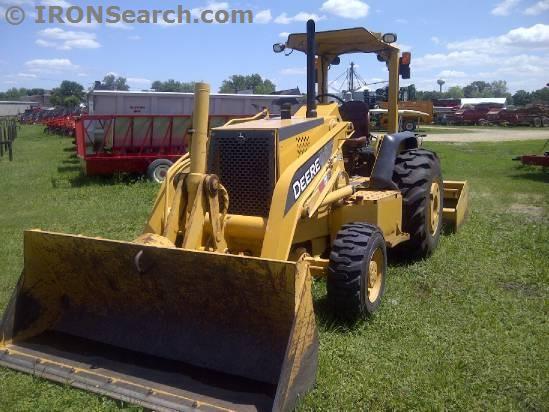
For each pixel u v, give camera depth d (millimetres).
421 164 6020
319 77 6914
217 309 3648
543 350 4066
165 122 12812
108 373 3621
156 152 13000
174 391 3406
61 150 22219
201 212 4039
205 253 3395
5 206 9742
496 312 4754
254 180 4293
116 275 3842
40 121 52344
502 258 6285
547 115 43281
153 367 3674
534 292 5305
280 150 4254
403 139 6105
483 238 7113
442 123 47156
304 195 4309
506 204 9781
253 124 4613
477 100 62656
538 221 8266
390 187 5770
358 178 6238
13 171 14945
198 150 4078
